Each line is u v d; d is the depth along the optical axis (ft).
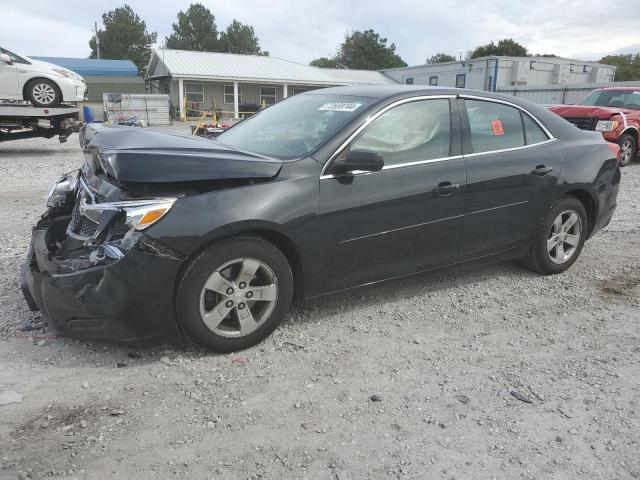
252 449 8.38
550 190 15.16
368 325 12.74
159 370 10.53
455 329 12.67
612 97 44.62
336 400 9.71
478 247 14.24
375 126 12.46
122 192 10.41
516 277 16.12
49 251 11.48
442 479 7.82
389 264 12.77
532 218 15.06
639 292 15.08
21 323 12.37
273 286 11.25
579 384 10.36
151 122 99.81
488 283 15.60
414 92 13.34
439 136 13.38
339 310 13.52
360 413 9.34
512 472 7.99
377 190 12.15
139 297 9.96
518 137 14.93
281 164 11.31
